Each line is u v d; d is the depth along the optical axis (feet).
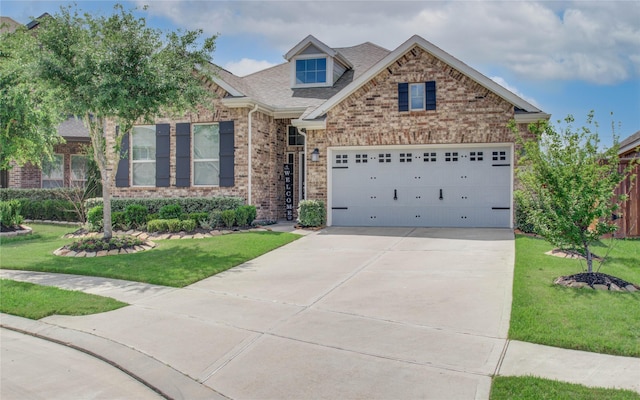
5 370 18.10
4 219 51.93
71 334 21.30
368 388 15.52
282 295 26.66
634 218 45.19
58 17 37.60
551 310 21.85
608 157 27.43
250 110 55.01
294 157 64.39
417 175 51.72
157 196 58.13
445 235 45.16
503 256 34.96
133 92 37.63
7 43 46.93
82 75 35.78
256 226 53.26
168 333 21.04
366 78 51.52
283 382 16.19
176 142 57.26
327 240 44.27
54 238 49.42
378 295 26.00
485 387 15.26
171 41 41.01
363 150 53.06
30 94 47.50
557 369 16.38
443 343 18.98
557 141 27.84
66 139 69.41
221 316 23.15
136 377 17.24
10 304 25.32
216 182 56.49
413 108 50.96
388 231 48.75
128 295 27.25
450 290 26.40
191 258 36.40
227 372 17.13
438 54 49.44
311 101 60.44
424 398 14.75
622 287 25.17
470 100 49.19
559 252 34.60
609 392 14.42
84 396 15.99
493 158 49.62
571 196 26.86
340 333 20.43
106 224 41.29
